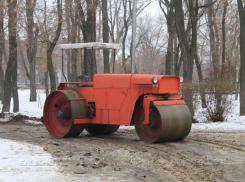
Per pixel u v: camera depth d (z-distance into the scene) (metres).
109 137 12.96
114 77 11.73
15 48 22.62
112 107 11.76
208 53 47.03
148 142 10.90
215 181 6.86
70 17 21.83
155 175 7.30
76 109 12.20
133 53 17.42
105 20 26.14
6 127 16.62
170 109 10.70
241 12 19.78
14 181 6.52
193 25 22.36
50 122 13.36
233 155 9.05
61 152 9.58
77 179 6.78
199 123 17.50
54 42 22.30
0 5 21.02
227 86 18.02
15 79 23.91
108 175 7.24
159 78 10.64
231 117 19.27
